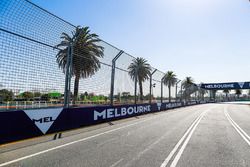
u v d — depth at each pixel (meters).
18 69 5.73
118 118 12.11
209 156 4.49
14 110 5.64
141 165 3.81
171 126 9.31
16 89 5.70
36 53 6.33
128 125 9.53
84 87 8.91
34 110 6.28
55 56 7.14
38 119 6.43
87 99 9.24
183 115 15.70
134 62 14.77
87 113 9.12
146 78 17.28
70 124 7.93
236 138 6.67
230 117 14.62
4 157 4.16
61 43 7.39
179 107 28.84
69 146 5.20
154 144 5.57
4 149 4.76
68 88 7.79
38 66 6.41
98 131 7.67
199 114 16.92
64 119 7.61
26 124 5.99
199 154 4.63
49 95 6.91
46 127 6.72
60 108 7.41
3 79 5.32
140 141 5.94
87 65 9.06
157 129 8.34
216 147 5.35
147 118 13.05
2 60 5.28
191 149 5.07
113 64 11.55
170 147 5.25
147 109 17.19
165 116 14.66
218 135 7.16
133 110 14.37
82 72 8.74
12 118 5.56
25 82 5.96
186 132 7.67
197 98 50.72
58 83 7.31
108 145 5.37
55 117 7.15
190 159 4.24
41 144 5.36
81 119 8.67
